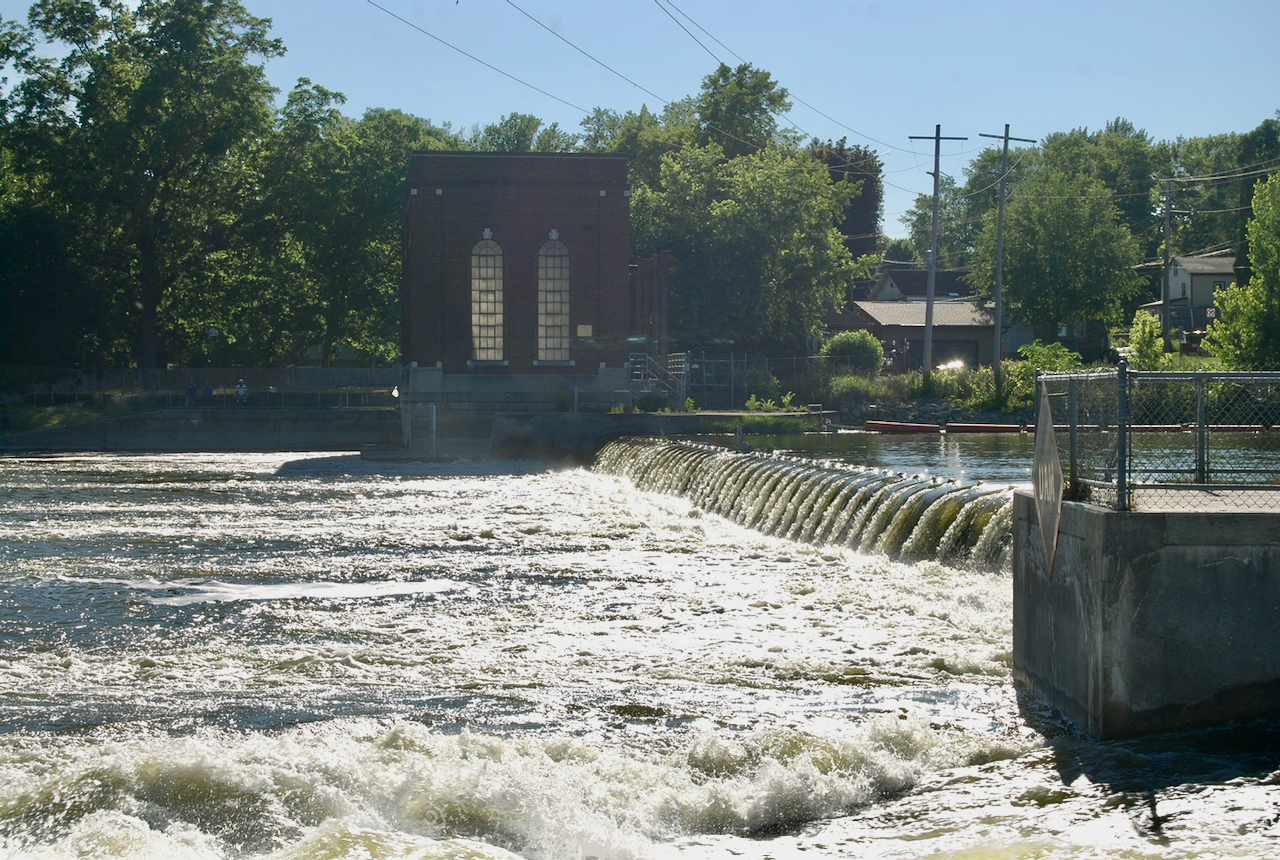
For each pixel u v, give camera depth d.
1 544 21.28
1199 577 8.55
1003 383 53.78
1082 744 8.63
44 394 59.88
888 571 16.48
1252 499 9.39
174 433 51.62
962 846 6.83
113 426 51.31
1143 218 111.69
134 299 66.88
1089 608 8.82
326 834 6.77
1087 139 117.88
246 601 15.75
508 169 47.09
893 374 63.28
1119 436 8.81
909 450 35.56
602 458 38.12
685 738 9.05
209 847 6.74
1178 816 7.10
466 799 7.55
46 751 8.65
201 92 62.09
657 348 52.62
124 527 23.84
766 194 59.53
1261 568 8.55
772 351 62.19
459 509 26.98
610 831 7.29
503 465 41.03
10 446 50.94
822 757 8.34
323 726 9.41
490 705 10.16
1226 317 48.41
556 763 8.34
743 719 9.61
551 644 12.98
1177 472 9.30
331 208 64.69
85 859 6.39
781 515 22.50
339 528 23.48
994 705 9.88
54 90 62.06
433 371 46.81
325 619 14.54
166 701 10.37
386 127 70.69
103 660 12.35
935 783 8.12
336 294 69.06
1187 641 8.55
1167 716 8.60
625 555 19.62
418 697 10.51
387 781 7.83
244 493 31.16
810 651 12.23
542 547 20.69
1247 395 10.05
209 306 68.88
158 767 7.83
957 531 16.31
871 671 11.28
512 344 47.28
